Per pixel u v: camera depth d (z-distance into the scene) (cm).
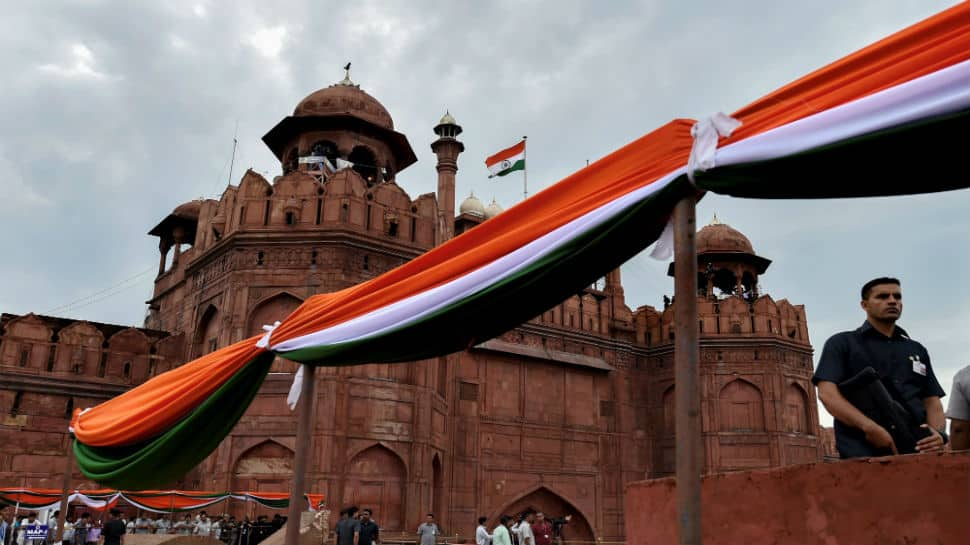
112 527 1109
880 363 321
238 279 1677
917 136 259
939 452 241
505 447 1998
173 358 1862
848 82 279
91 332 1808
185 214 2341
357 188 1741
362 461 1562
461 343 472
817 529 273
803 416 2259
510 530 1359
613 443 2209
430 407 1692
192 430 575
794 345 2291
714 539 324
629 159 352
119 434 598
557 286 394
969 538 228
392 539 1524
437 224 1845
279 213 1719
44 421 1694
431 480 1672
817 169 285
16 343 1719
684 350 307
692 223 325
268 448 1541
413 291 453
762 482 302
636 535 401
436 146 2045
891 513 249
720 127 309
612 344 2295
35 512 1395
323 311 512
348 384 1581
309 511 1334
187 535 1138
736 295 2358
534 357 2098
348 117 1964
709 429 2167
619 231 350
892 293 324
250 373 560
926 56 261
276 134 2041
